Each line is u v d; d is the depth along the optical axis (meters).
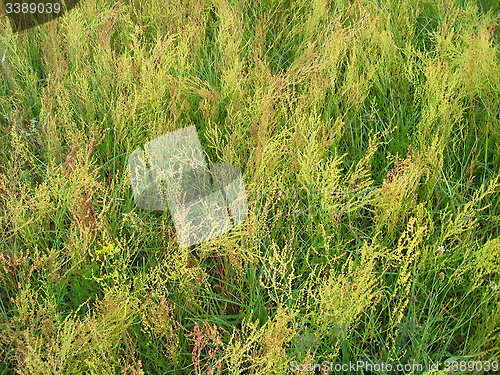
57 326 1.79
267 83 2.68
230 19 2.97
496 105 2.58
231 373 1.72
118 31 3.41
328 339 1.85
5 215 2.06
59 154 2.51
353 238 2.24
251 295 1.97
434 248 1.98
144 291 1.89
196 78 2.78
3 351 1.78
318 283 1.95
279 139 2.29
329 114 2.62
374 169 2.55
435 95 2.49
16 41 3.14
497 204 2.33
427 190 2.31
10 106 2.73
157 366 1.87
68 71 2.94
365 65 2.89
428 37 3.29
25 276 2.05
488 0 3.58
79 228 2.04
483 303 1.92
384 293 2.02
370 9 3.29
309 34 3.19
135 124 2.57
